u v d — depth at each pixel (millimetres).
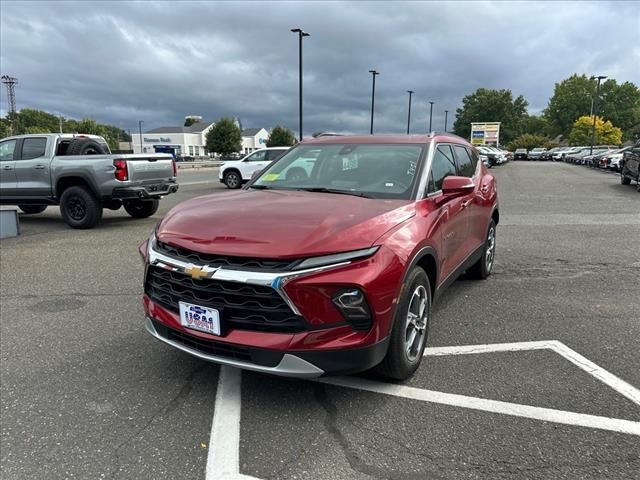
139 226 10023
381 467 2389
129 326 4289
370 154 4066
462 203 4281
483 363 3510
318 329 2572
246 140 120812
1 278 5887
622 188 18672
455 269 4273
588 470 2352
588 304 4848
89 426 2746
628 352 3703
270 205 3234
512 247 7625
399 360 2992
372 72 35688
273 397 3057
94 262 6730
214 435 2658
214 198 3645
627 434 2639
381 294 2666
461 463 2410
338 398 3037
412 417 2820
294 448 2543
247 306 2635
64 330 4191
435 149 4109
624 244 7832
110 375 3361
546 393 3082
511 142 107312
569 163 51844
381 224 2910
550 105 120500
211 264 2682
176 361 3578
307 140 4762
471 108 116688
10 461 2441
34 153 9938
